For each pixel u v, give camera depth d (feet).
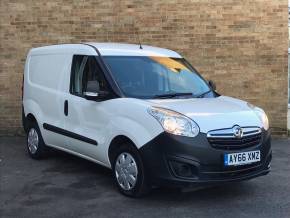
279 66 34.14
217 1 33.91
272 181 22.12
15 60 35.19
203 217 17.16
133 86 20.63
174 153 17.48
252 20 33.91
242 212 17.71
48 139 25.07
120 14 34.40
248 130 18.57
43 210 18.03
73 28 34.71
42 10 34.78
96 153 21.04
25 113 27.22
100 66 21.26
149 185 18.45
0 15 35.01
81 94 22.34
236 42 34.12
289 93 36.01
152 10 34.22
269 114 34.47
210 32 34.14
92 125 21.24
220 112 18.60
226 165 17.79
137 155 18.60
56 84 24.39
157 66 22.07
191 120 17.78
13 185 21.53
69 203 18.83
